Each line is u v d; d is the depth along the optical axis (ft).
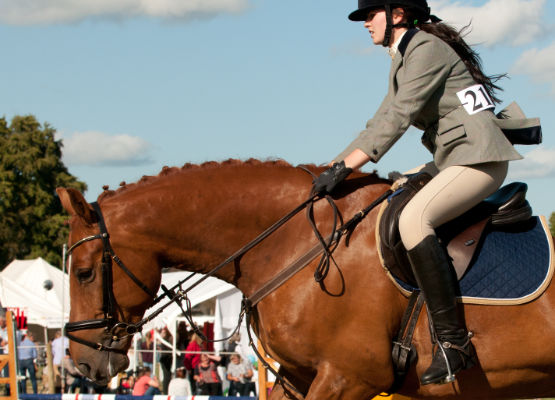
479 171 14.79
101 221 15.51
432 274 14.42
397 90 15.52
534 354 14.83
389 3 15.69
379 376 14.85
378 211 15.42
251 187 15.90
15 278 103.30
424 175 15.47
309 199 15.62
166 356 61.41
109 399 32.07
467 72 15.33
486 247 15.17
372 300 14.85
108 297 15.47
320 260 15.02
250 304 15.69
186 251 15.84
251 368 54.19
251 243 15.67
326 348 14.83
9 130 226.79
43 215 220.23
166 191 15.80
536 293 14.80
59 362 66.28
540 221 15.83
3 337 63.31
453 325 14.46
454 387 15.30
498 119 15.02
